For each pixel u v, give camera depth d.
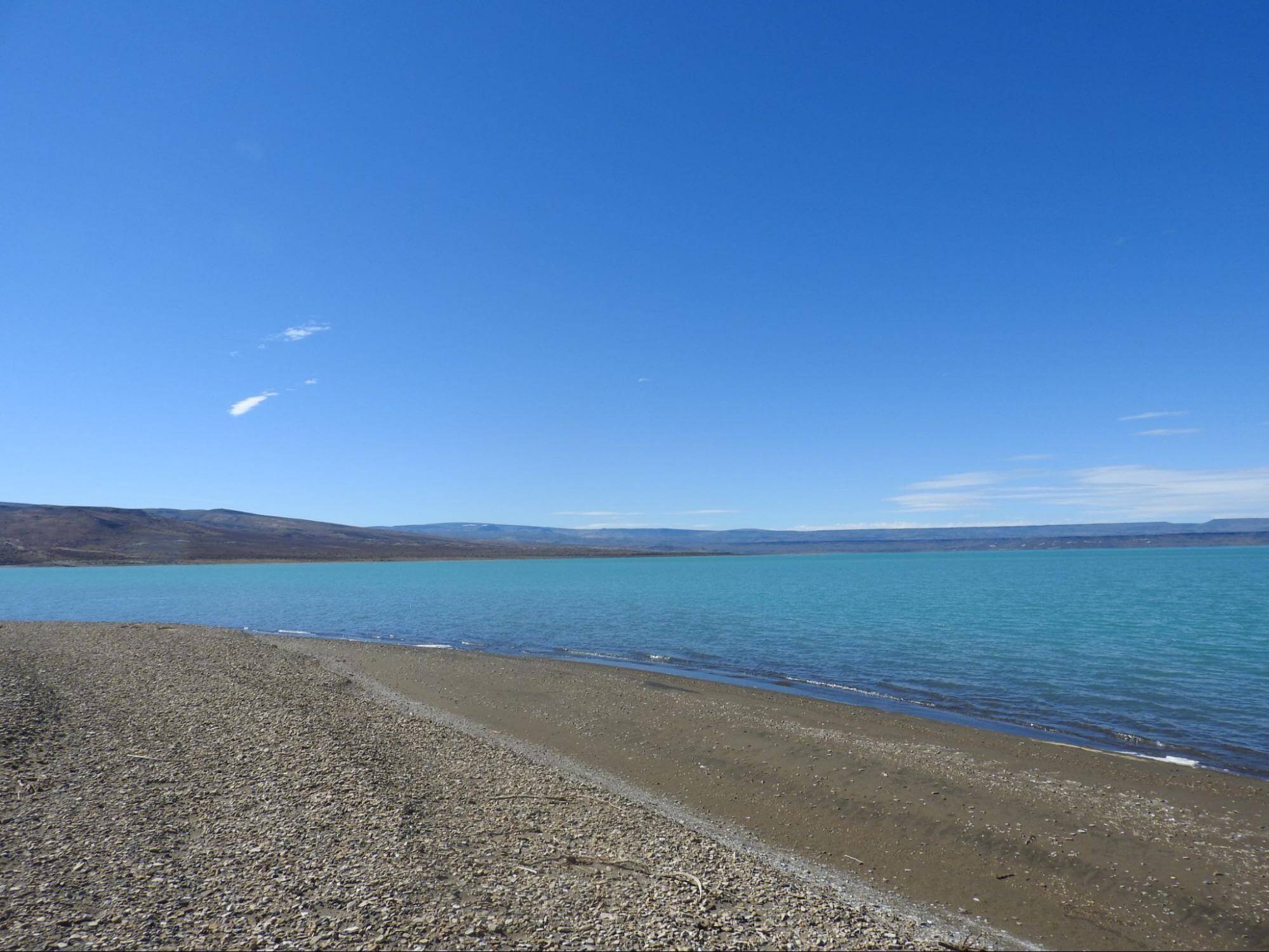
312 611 61.81
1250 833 12.41
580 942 7.96
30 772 12.98
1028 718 21.48
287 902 8.48
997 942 9.60
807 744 17.62
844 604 63.44
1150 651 34.50
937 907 10.59
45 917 7.82
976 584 95.81
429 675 28.45
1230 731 20.03
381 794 12.78
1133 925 9.91
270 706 19.98
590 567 188.62
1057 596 71.19
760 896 9.70
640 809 13.40
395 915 8.30
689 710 21.38
